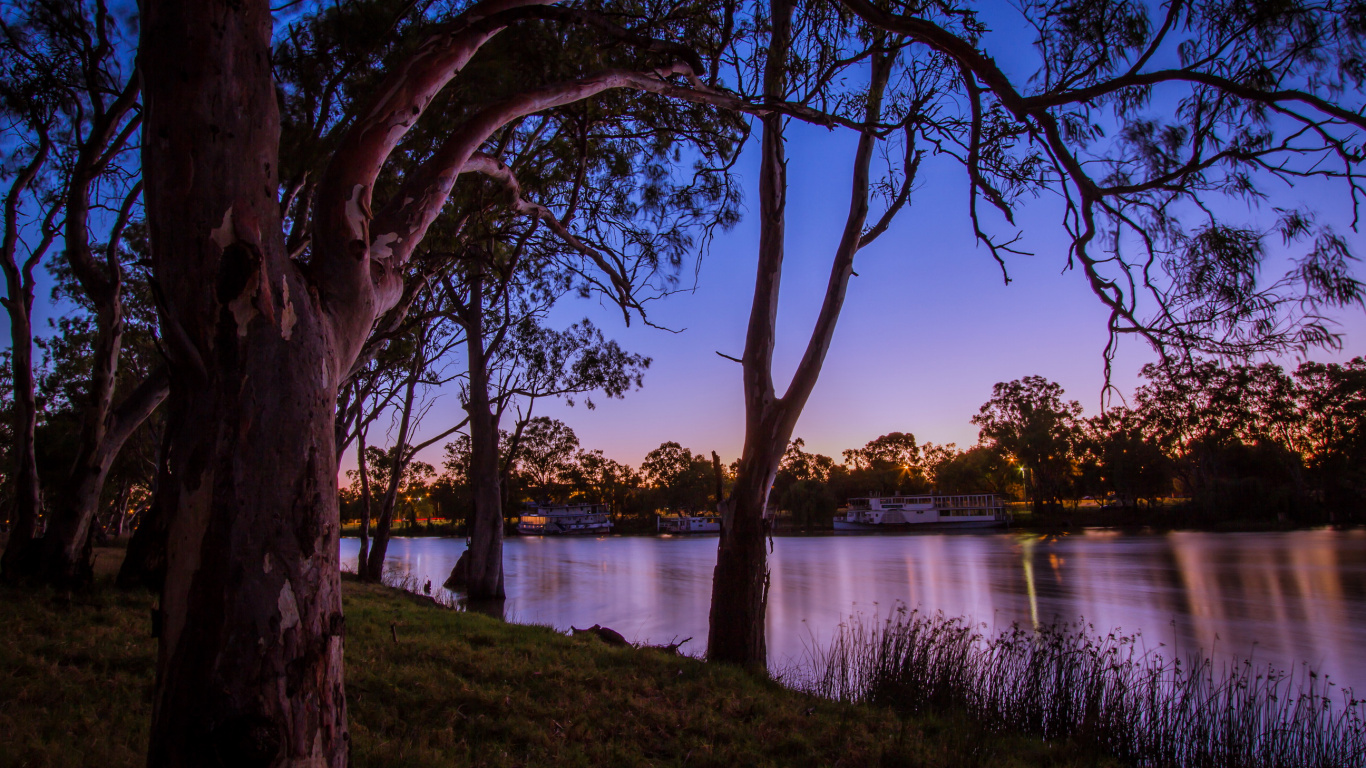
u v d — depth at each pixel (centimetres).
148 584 966
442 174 380
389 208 365
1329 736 753
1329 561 3011
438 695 574
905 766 541
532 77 607
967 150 597
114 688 526
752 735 580
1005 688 845
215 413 235
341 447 2019
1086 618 1752
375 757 434
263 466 236
